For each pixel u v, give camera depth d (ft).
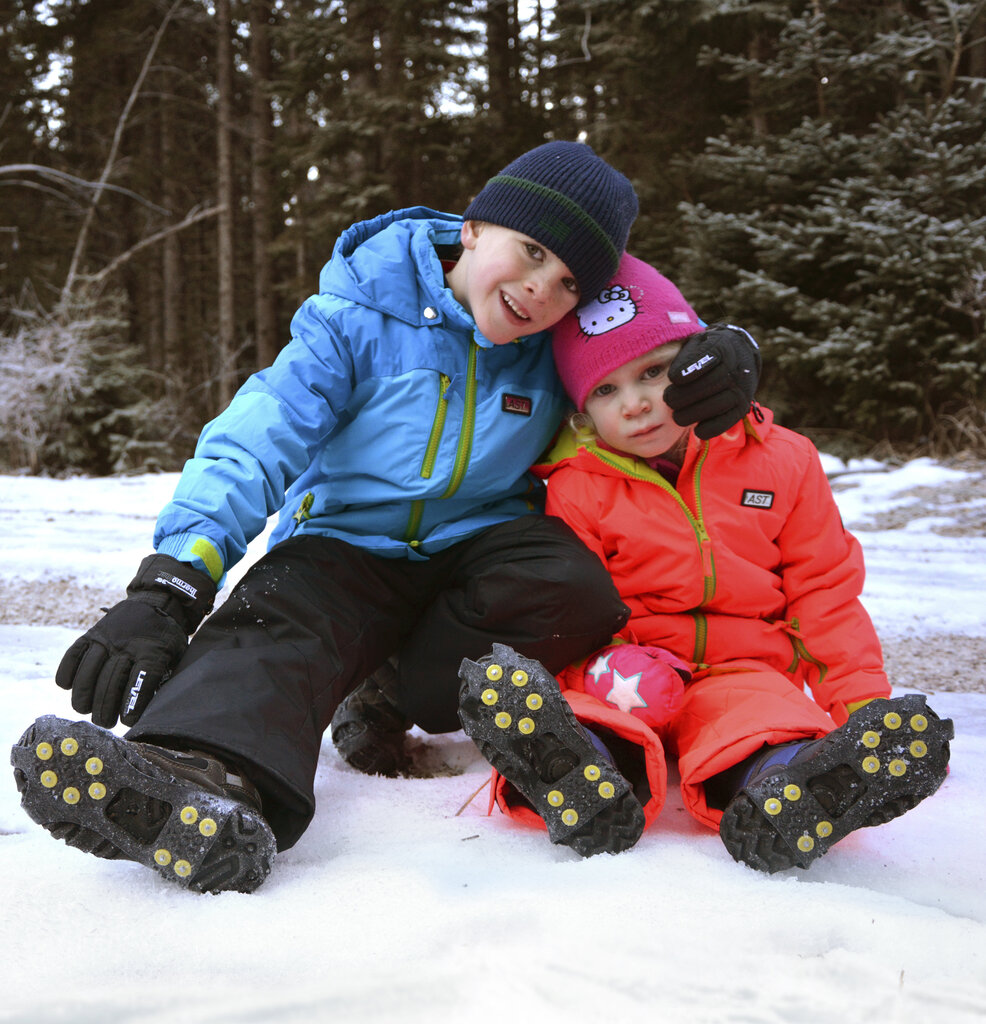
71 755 4.07
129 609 4.74
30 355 39.93
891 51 33.81
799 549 6.19
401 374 5.96
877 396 32.12
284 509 6.69
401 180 50.14
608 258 5.85
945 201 31.37
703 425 5.66
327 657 5.32
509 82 50.70
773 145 36.01
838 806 4.55
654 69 40.75
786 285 32.94
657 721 5.46
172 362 61.62
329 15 48.78
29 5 62.44
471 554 6.07
